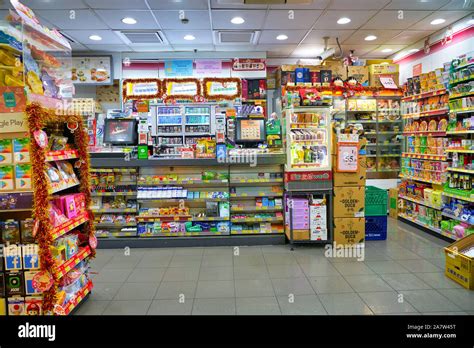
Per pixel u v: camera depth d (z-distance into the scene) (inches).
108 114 248.7
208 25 256.7
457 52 260.1
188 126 273.3
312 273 150.5
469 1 216.8
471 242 143.0
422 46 306.8
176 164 187.0
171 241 190.9
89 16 234.5
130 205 192.4
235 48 323.0
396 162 333.1
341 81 305.0
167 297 129.8
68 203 116.3
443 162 203.9
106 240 189.9
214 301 125.7
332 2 215.8
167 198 190.1
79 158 129.3
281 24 256.7
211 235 192.7
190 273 153.3
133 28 260.4
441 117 227.1
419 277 144.3
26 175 101.9
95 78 323.9
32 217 101.3
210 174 191.5
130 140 217.0
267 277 147.0
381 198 196.4
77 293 119.6
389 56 370.3
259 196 197.3
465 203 183.3
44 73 118.0
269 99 360.2
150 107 271.7
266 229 194.7
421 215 222.2
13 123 101.3
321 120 186.4
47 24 249.4
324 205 182.7
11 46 100.0
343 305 121.0
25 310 103.3
